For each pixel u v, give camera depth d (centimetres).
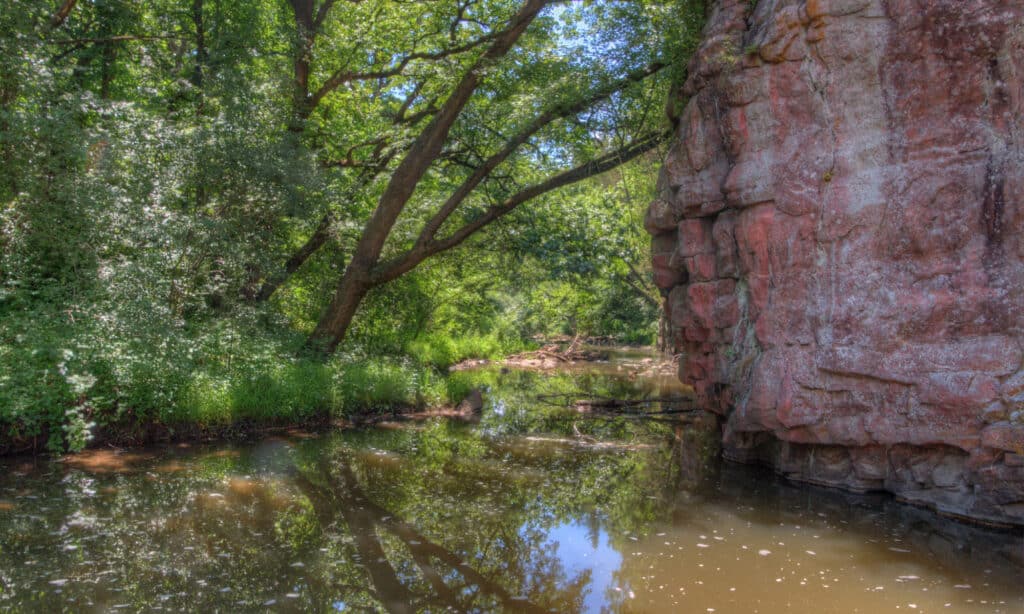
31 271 974
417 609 493
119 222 963
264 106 1294
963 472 693
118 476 783
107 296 939
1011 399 647
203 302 1129
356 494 766
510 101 1368
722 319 934
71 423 839
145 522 640
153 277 962
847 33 759
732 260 902
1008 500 655
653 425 1284
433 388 1447
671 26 1042
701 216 952
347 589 522
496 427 1227
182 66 1429
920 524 685
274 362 1157
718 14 936
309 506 713
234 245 1152
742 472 913
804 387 793
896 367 727
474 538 642
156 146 1092
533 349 3144
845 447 804
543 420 1320
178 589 505
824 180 781
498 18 1564
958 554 600
